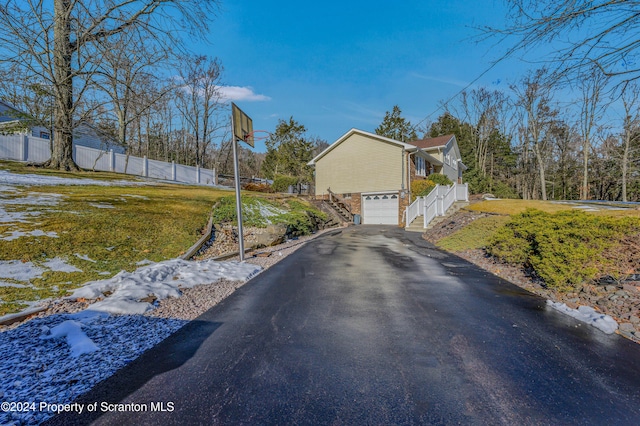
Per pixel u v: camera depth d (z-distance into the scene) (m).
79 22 8.92
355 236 12.91
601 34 4.09
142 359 2.83
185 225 8.48
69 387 2.36
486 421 2.07
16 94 9.04
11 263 4.76
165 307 4.15
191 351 3.00
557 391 2.42
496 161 39.50
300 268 6.83
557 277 4.72
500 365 2.79
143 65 10.16
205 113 35.00
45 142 14.75
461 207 16.41
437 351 3.05
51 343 3.00
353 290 5.16
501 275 6.22
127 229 7.14
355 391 2.38
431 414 2.13
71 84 9.99
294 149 38.16
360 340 3.28
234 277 5.79
